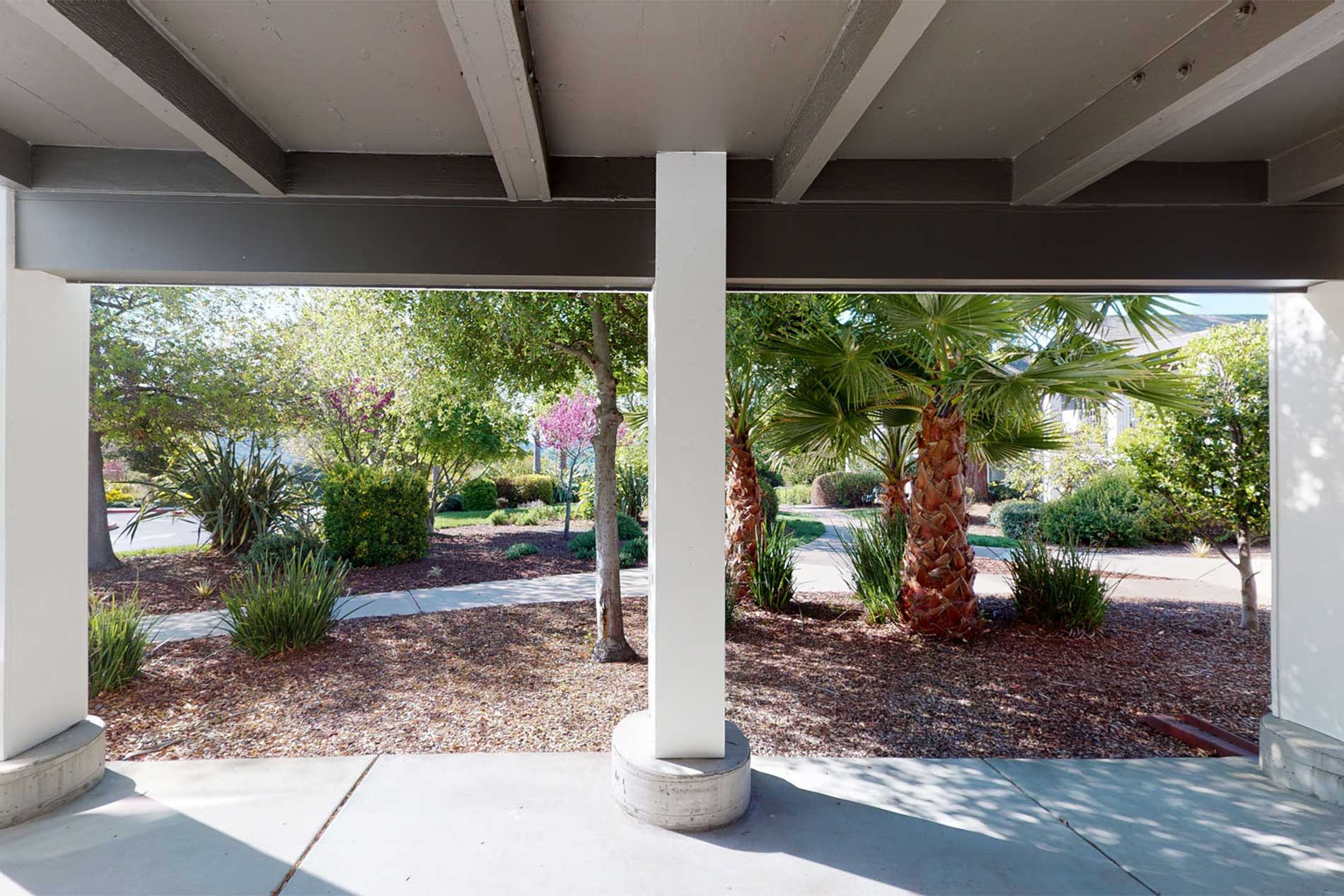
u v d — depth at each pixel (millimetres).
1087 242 2549
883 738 3180
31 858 2084
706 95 2045
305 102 2084
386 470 7812
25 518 2391
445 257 2477
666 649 2395
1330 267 2510
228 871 2039
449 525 11008
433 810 2424
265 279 2572
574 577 6906
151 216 2428
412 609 5469
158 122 2219
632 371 5188
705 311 2381
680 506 2381
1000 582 6547
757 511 5504
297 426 8055
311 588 4637
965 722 3340
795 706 3506
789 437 5082
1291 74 1908
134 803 2445
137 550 7676
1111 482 9297
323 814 2385
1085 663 4160
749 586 5398
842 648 4363
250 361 7383
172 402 6840
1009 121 2221
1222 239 2537
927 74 1930
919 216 2541
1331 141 2277
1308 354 2639
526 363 4660
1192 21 1670
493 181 2463
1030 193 2416
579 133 2275
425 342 4809
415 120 2211
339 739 3133
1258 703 3578
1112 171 2398
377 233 2471
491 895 1940
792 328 4766
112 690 3682
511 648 4453
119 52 1567
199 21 1672
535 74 1908
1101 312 4219
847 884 2002
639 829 2301
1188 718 3340
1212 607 5688
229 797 2508
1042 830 2318
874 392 4504
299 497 7527
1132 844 2221
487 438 9500
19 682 2371
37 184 2361
